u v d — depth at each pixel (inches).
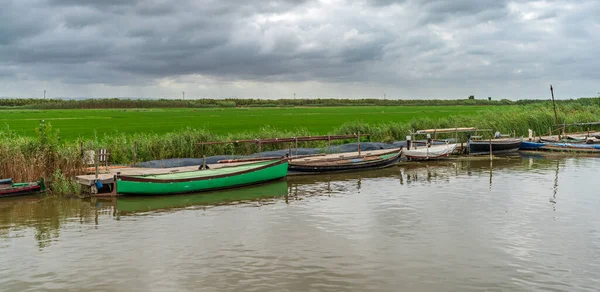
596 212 904.9
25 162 1163.3
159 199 1078.4
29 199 1077.8
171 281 587.2
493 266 627.5
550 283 572.4
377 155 1638.8
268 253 684.7
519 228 800.9
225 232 797.2
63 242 751.1
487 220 853.8
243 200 1065.5
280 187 1232.2
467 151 1876.2
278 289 556.7
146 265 644.1
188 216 914.7
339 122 3462.1
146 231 809.5
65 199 1078.4
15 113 5177.2
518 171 1466.5
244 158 1514.5
